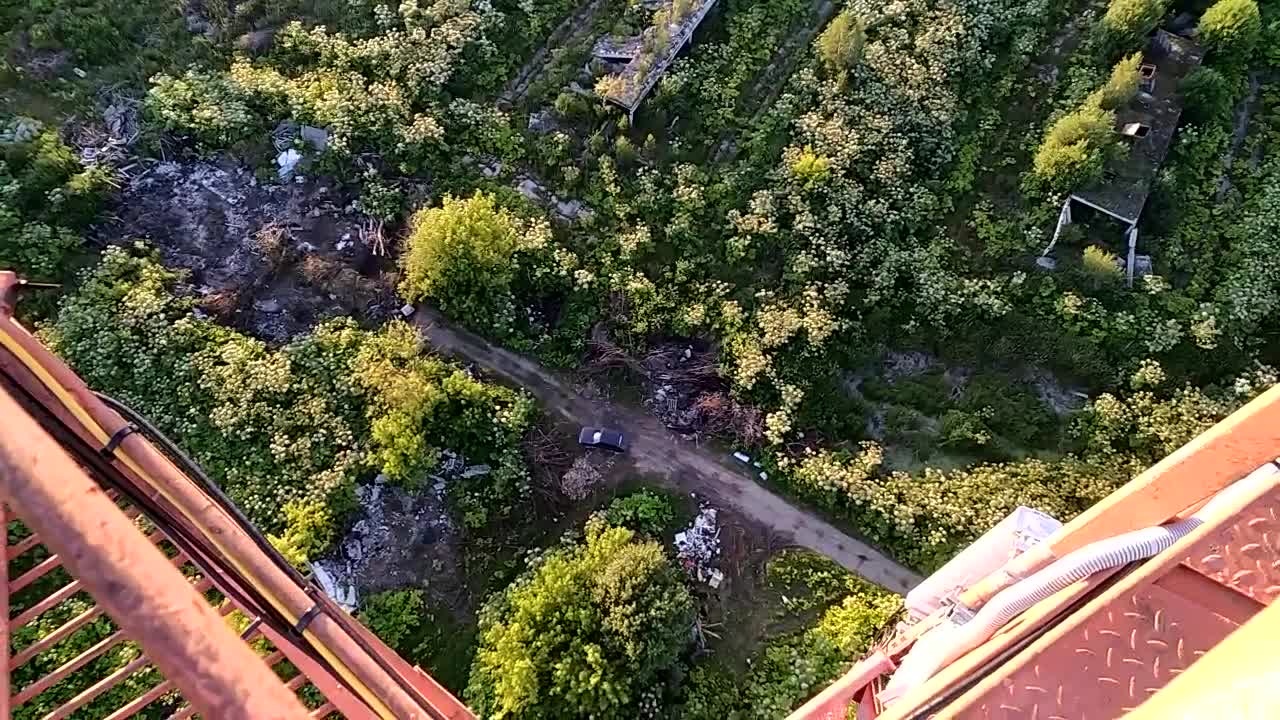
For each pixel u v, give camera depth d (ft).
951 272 91.71
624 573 71.67
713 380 87.61
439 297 88.12
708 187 96.07
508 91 103.50
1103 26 99.71
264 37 103.04
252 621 32.27
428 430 83.20
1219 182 95.86
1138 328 87.97
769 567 79.82
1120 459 82.69
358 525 80.28
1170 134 94.94
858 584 78.79
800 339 88.58
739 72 102.83
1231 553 27.45
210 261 90.48
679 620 71.36
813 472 81.41
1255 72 103.14
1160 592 27.40
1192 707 15.10
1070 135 91.71
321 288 89.76
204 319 87.10
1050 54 104.78
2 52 97.66
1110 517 36.06
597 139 97.14
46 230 87.30
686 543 80.48
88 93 97.76
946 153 97.91
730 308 88.94
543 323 90.48
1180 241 92.73
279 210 93.35
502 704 69.67
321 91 99.25
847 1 107.86
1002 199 96.63
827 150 97.04
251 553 27.58
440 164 96.89
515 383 87.20
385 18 103.91
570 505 82.07
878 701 48.62
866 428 86.07
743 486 83.30
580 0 107.86
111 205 92.07
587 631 70.85
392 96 98.32
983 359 88.89
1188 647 26.63
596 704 69.26
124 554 17.33
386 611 76.54
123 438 28.17
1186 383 85.92
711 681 74.54
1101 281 88.89
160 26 102.94
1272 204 94.43
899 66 102.17
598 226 94.73
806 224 92.73
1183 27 103.86
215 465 80.48
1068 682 26.66
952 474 82.74
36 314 85.66
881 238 93.20
